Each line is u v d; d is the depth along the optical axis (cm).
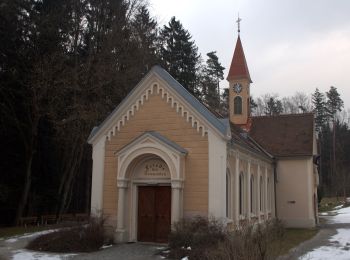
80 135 3016
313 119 3819
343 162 8881
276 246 1705
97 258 1647
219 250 1267
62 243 1848
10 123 2967
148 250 1850
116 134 2212
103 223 2067
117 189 2161
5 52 2873
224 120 2002
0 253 1770
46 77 2869
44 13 3078
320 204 6338
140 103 2180
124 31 3369
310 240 2370
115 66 3228
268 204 3194
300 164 3459
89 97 3148
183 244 1755
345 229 3111
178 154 1986
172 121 2092
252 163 2645
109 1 3369
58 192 3316
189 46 4959
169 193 2094
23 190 3047
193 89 4941
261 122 3969
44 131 3262
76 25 3241
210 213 1927
